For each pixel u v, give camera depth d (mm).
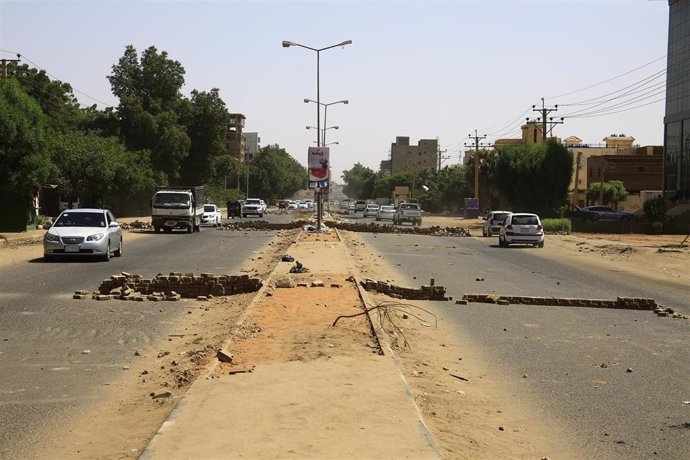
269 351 9969
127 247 34031
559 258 33000
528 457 6422
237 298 16703
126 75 84062
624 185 95062
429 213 118562
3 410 7719
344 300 15195
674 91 71000
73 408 7809
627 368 10258
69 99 86625
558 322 14570
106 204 73500
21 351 10773
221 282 17875
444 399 8234
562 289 20562
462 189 110875
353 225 55750
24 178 37656
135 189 61375
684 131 69250
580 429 7332
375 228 55406
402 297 17922
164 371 9430
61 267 23500
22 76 66250
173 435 6203
